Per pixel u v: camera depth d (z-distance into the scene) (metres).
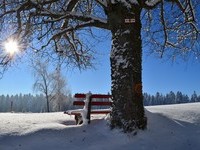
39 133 12.16
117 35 13.02
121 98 12.55
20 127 12.98
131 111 12.39
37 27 15.29
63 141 11.63
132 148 11.30
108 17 13.55
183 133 12.88
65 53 18.11
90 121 13.84
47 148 11.11
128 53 12.76
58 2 16.38
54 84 56.53
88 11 17.58
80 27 14.32
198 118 14.52
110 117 12.81
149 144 11.61
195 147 11.76
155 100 104.69
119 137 12.00
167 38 17.81
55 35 14.87
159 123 13.48
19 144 11.34
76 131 12.54
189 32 17.56
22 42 15.02
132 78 12.61
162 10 16.69
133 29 12.98
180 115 14.92
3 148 11.02
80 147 11.29
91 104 14.06
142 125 12.53
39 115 17.56
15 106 113.19
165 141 11.97
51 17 15.11
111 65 13.12
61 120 15.30
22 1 14.41
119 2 13.09
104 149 11.16
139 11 13.43
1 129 12.66
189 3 16.08
